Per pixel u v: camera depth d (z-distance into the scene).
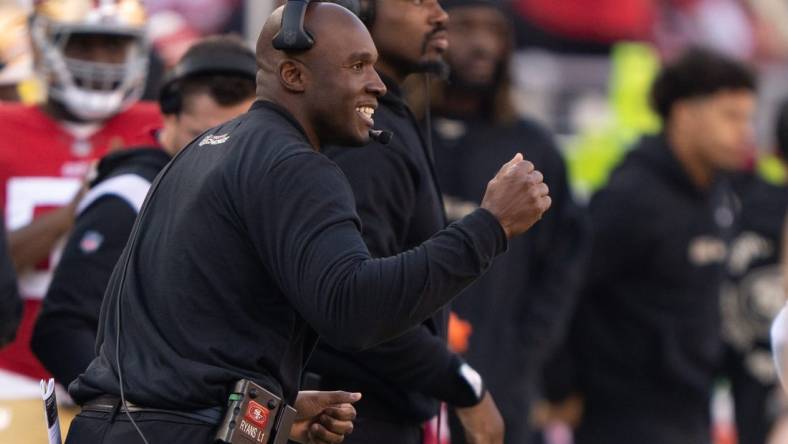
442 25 15.00
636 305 22.69
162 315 11.88
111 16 18.34
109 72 18.45
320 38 11.98
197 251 11.77
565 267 21.78
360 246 11.40
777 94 38.66
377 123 14.30
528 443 21.44
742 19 39.12
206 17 33.00
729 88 22.58
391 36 14.75
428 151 15.05
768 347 23.91
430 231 14.71
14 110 18.69
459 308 20.78
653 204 22.48
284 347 11.95
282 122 12.02
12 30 20.08
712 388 23.23
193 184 11.96
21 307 16.20
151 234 12.16
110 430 11.99
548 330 21.55
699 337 22.83
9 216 18.41
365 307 11.21
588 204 22.94
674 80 22.75
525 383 21.31
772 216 23.95
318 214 11.41
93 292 15.76
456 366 14.67
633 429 22.77
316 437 12.81
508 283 21.11
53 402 12.76
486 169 21.16
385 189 14.15
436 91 21.30
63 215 17.50
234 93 16.14
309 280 11.28
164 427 11.76
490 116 21.44
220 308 11.77
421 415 14.95
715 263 22.89
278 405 11.86
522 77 37.12
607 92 37.09
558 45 37.41
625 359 22.78
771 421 23.86
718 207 23.25
